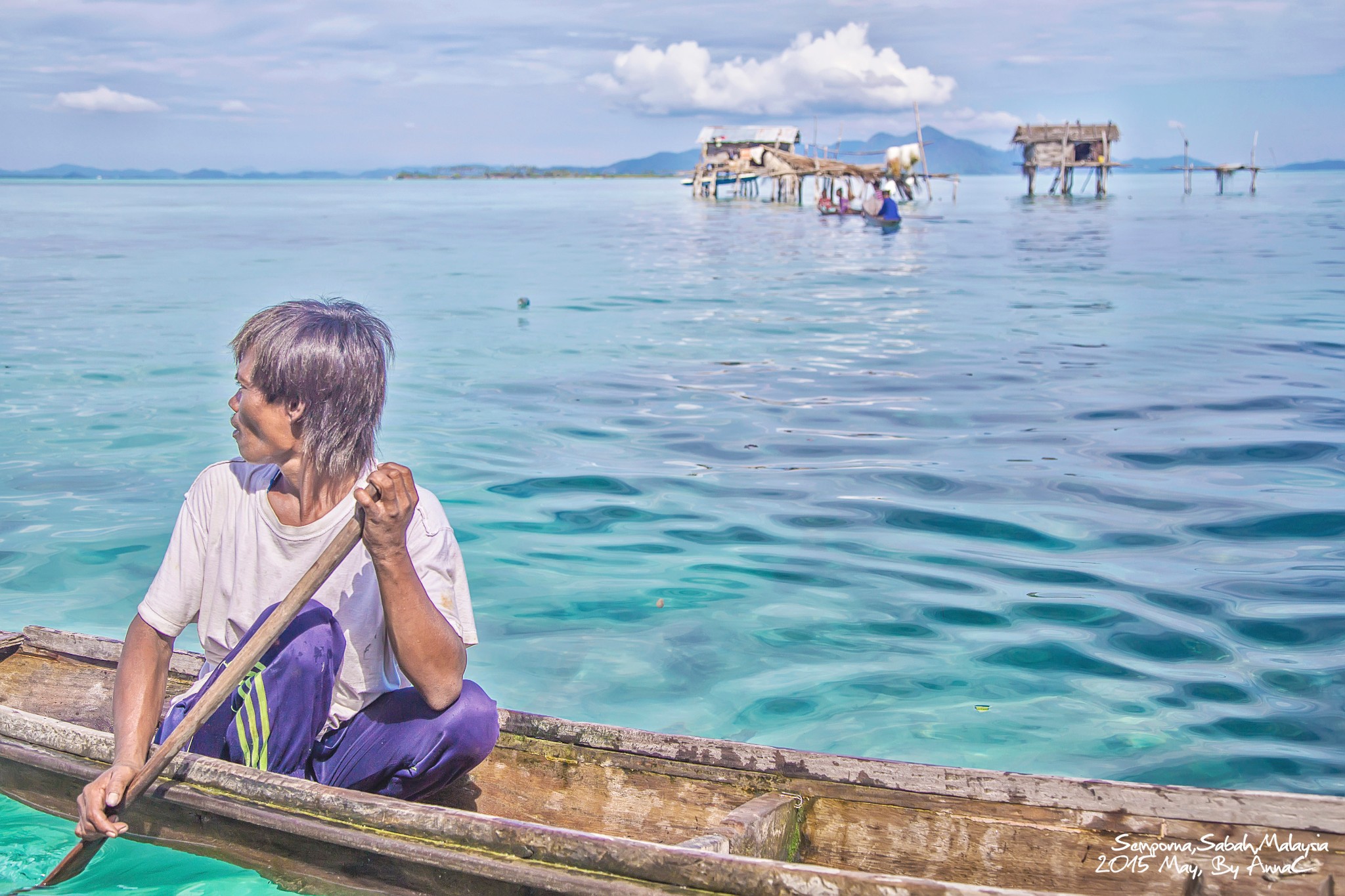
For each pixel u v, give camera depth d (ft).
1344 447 24.13
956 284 57.41
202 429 26.16
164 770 8.96
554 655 14.66
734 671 14.25
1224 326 41.63
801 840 9.77
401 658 8.20
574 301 50.93
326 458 8.09
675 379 32.89
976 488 21.83
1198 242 83.51
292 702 8.64
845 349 37.91
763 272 64.85
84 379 31.91
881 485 22.08
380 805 8.34
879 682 13.92
